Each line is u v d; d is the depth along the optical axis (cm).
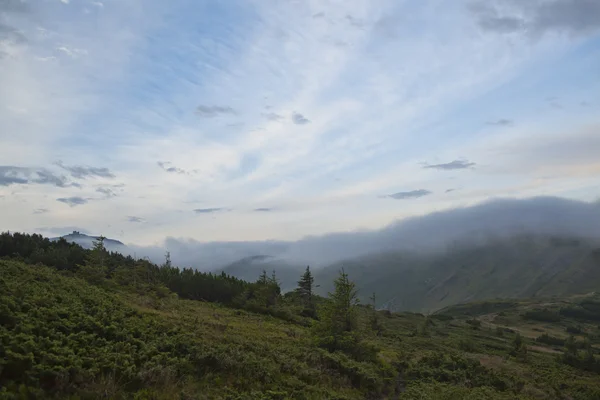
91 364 1305
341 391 1848
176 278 6788
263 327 3881
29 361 1170
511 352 7469
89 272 4397
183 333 2002
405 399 2006
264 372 1689
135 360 1462
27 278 2398
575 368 6538
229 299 6925
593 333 15012
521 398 2345
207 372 1550
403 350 4650
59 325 1566
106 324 1777
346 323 2966
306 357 2195
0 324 1415
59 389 1129
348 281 3092
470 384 2559
